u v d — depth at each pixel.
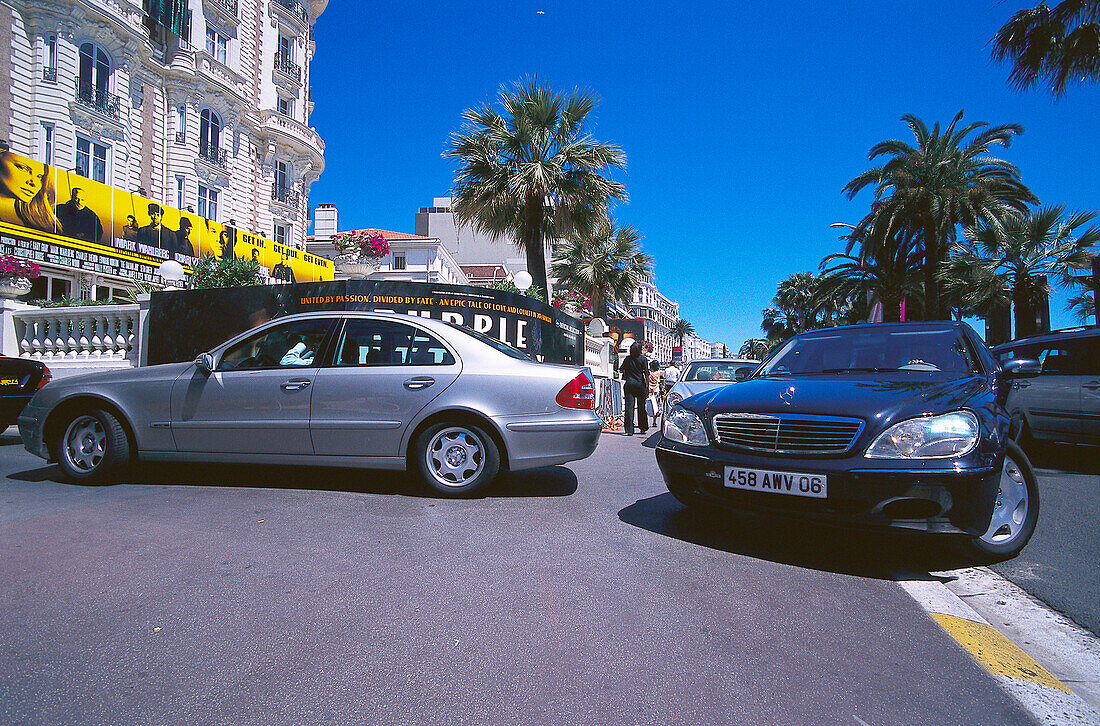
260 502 4.55
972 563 3.61
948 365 4.34
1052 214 22.53
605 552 3.61
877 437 3.31
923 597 3.06
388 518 4.20
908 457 3.23
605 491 5.32
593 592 3.00
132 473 5.50
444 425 4.81
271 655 2.30
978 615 2.88
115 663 2.21
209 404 4.95
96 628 2.48
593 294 32.38
